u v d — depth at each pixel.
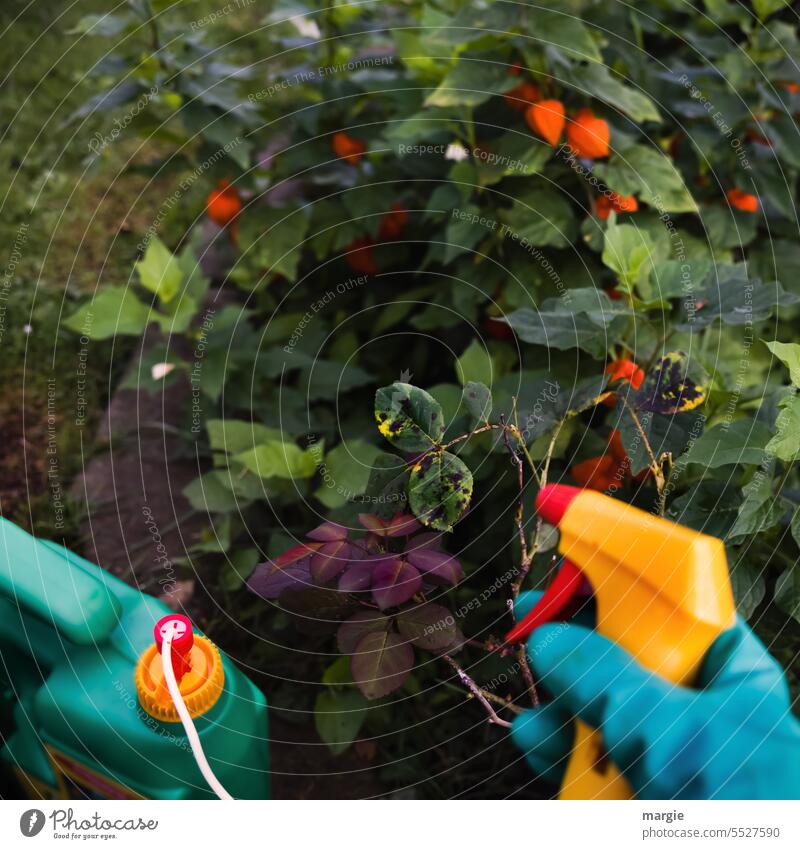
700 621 1.01
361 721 1.55
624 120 1.99
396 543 1.30
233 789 1.21
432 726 1.69
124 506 2.14
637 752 0.99
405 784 1.63
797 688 1.52
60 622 1.16
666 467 1.52
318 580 1.20
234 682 1.20
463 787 1.62
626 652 1.05
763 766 0.95
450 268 2.18
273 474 1.76
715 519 1.41
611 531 1.07
